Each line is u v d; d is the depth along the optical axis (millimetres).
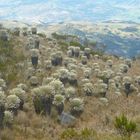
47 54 40156
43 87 25734
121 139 15664
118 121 17812
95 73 38656
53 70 35188
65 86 31766
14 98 23312
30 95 26875
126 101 33406
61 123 23891
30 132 20672
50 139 19578
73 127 23688
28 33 47844
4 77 28766
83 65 40531
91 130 17672
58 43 50312
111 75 40719
